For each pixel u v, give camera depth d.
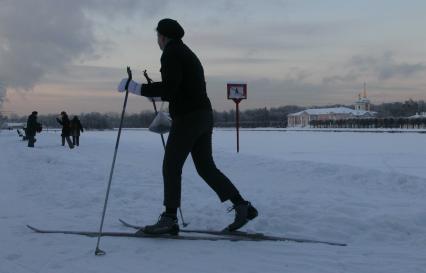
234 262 3.86
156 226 4.46
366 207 5.91
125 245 4.29
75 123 25.05
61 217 5.68
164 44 4.46
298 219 5.12
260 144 32.75
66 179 9.38
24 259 4.01
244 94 16.92
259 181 8.89
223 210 5.66
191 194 7.32
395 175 8.77
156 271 3.67
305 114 142.38
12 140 37.56
